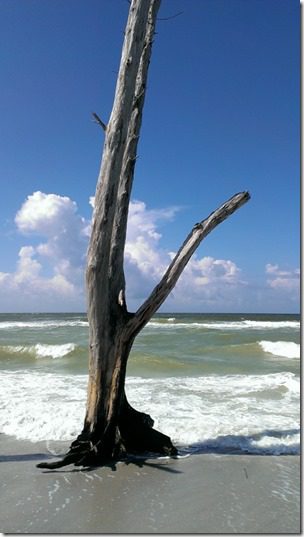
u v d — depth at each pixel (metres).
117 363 4.51
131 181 4.58
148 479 4.08
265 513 3.43
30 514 3.43
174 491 3.83
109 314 4.44
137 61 4.32
